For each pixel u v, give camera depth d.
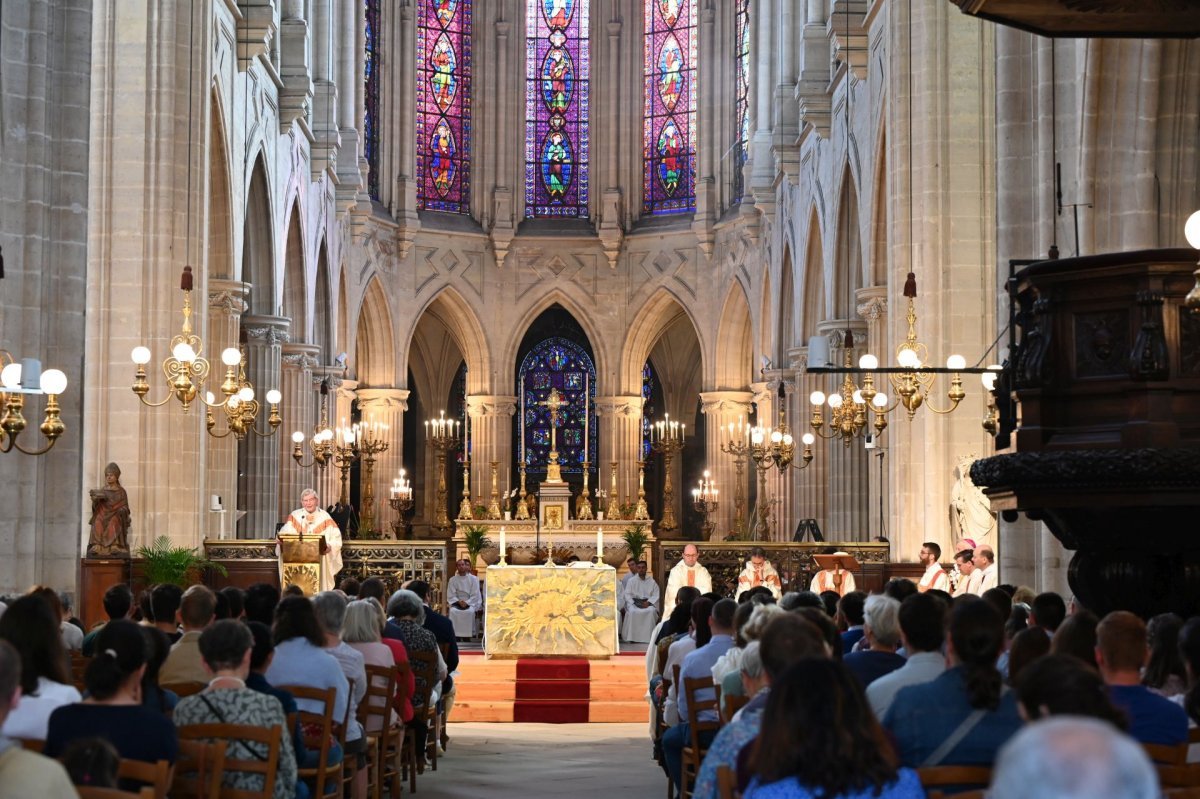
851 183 36.47
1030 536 19.67
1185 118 18.33
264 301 37.97
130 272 27.83
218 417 33.50
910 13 27.86
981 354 27.02
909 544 27.02
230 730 8.62
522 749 19.97
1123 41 18.06
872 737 5.41
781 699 5.46
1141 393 11.22
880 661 9.38
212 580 28.31
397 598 16.72
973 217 27.25
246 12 33.69
